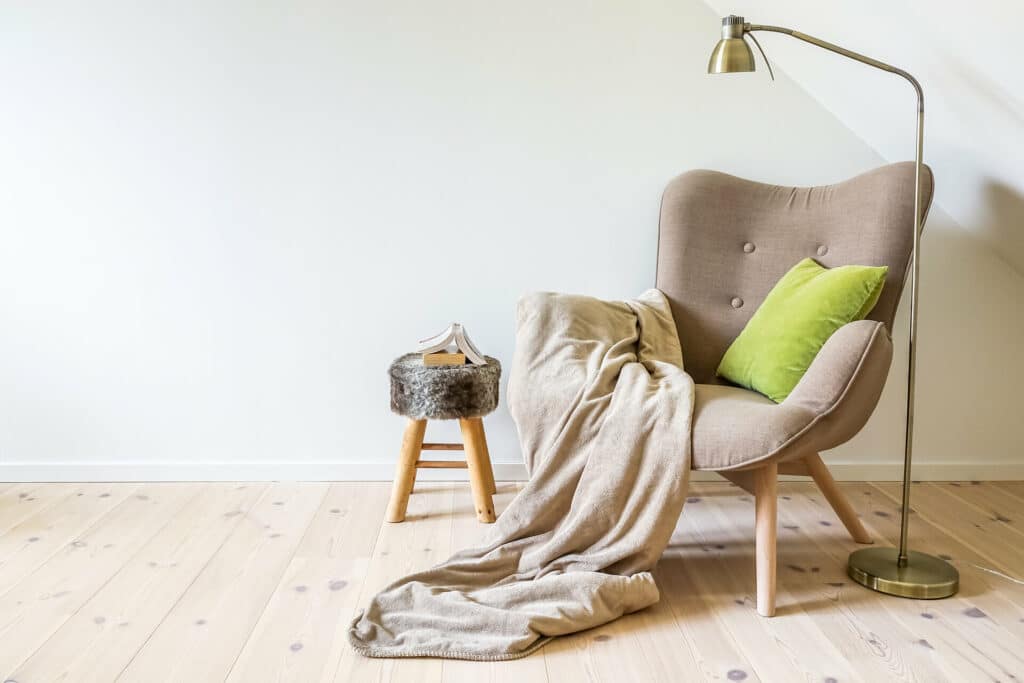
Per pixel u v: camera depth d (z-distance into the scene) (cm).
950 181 272
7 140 275
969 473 297
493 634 192
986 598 214
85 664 181
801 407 202
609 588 203
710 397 225
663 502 209
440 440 291
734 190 271
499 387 272
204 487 287
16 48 271
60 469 290
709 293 269
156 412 290
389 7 274
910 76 215
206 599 209
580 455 221
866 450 297
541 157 282
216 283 284
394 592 205
